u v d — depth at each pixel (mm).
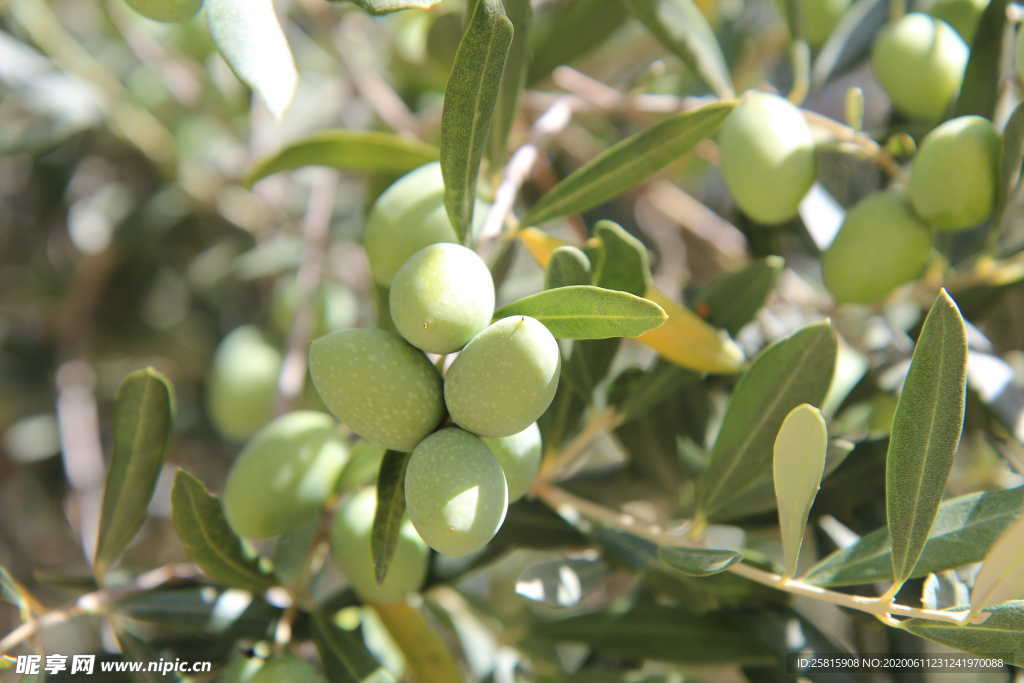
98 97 821
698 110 521
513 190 530
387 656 597
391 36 770
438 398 483
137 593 555
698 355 541
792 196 541
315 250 698
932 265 576
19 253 943
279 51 480
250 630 550
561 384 557
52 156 909
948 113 562
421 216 509
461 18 618
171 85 832
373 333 482
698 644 564
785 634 557
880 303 582
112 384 940
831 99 871
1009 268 567
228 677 535
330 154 562
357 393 479
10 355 916
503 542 566
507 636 612
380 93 678
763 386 529
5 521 953
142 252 912
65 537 961
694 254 810
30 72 808
